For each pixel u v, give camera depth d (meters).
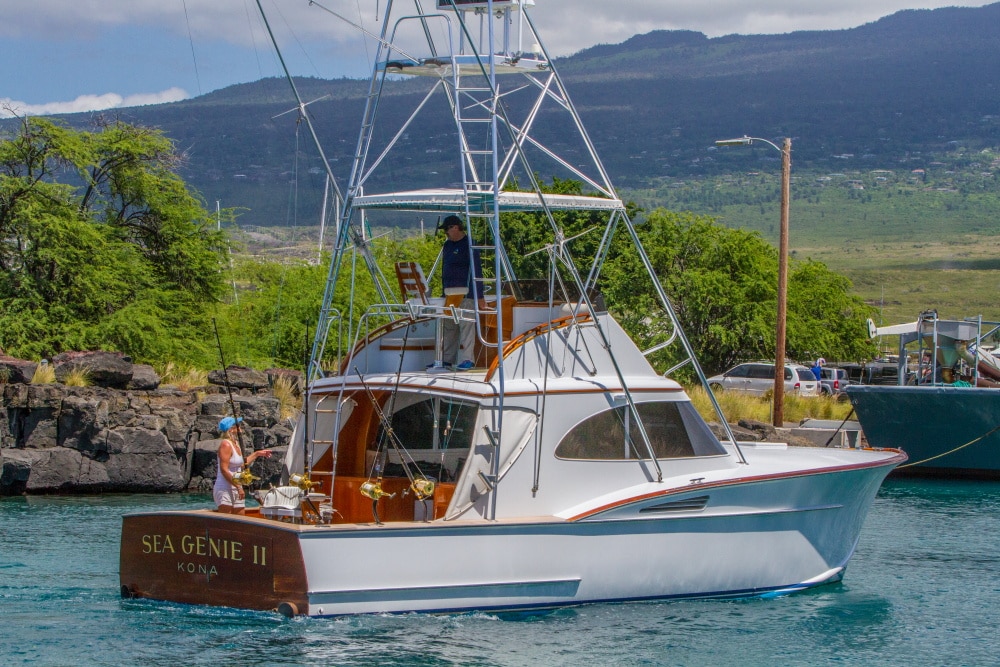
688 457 20.81
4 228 48.09
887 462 22.94
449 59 20.00
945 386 42.78
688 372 63.12
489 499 18.73
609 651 17.66
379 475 19.86
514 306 20.45
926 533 30.31
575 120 20.61
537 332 19.73
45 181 50.03
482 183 19.66
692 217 70.19
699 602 20.66
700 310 66.31
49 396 34.69
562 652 17.44
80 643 17.09
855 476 22.33
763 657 17.98
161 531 18.73
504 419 19.05
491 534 18.36
